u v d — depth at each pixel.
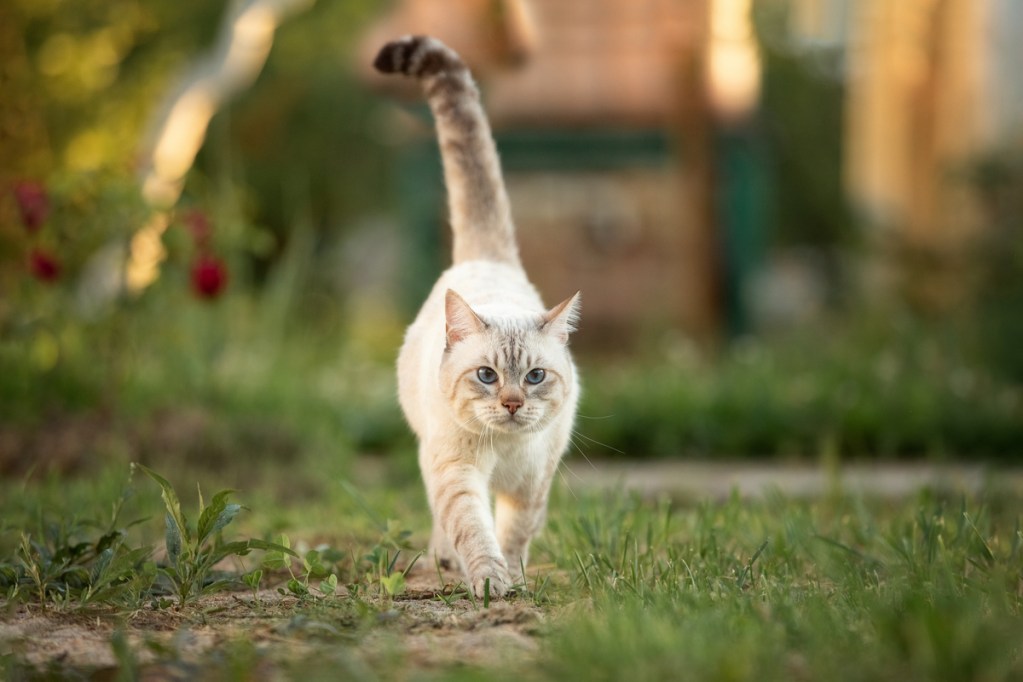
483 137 7.58
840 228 22.73
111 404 10.33
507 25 15.82
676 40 17.70
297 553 5.90
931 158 18.23
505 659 4.36
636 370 14.67
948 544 6.16
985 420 11.69
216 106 16.94
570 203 19.73
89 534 6.56
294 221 24.48
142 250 10.55
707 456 11.76
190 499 8.50
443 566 6.61
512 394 6.08
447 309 6.24
